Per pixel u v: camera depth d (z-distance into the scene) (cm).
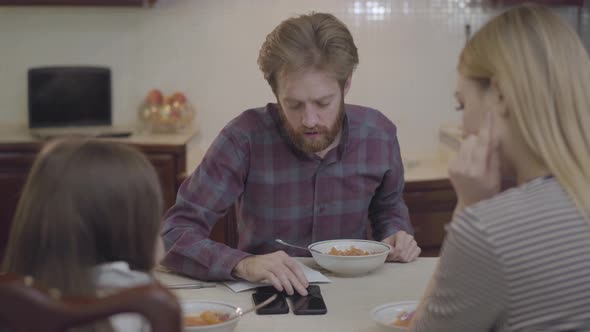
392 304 154
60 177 103
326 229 209
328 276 184
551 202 110
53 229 101
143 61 400
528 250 108
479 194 124
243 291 175
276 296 166
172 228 192
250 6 394
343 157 206
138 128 399
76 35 399
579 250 108
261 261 174
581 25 387
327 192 206
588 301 108
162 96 388
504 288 109
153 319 86
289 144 201
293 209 206
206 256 180
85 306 86
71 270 101
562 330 108
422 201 336
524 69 113
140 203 106
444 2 397
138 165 107
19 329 86
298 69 177
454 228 112
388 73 401
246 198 208
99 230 104
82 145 107
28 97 389
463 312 114
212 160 201
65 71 391
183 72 400
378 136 210
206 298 170
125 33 398
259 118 204
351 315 157
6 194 354
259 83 400
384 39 398
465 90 124
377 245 193
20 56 400
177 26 397
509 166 122
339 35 181
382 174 211
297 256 209
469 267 111
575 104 113
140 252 108
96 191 103
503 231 108
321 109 182
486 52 118
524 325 110
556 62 113
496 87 118
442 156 397
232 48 397
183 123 387
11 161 353
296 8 394
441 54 401
